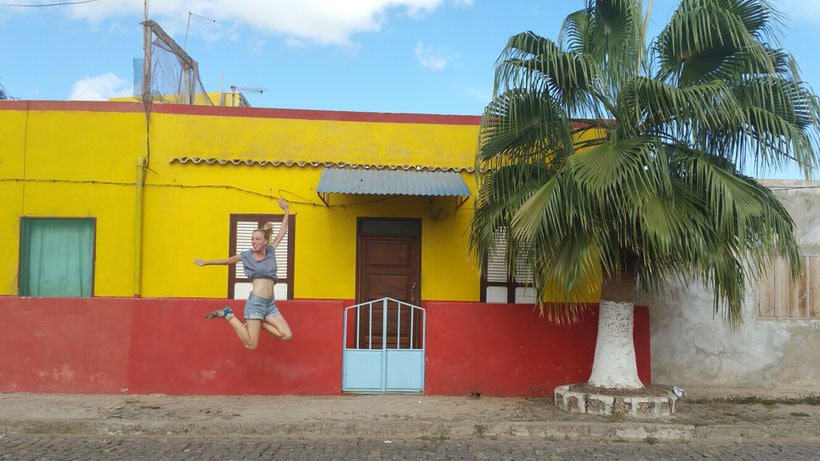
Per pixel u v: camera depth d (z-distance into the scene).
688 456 6.30
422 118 10.04
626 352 7.75
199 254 9.66
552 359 8.49
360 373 8.38
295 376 8.27
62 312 8.16
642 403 7.33
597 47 7.58
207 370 8.21
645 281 8.22
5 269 9.53
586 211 6.68
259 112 9.86
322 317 8.35
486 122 7.41
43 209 9.58
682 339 9.37
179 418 7.02
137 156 9.66
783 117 6.95
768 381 9.36
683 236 6.52
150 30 9.81
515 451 6.38
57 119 9.65
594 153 6.81
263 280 7.47
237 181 9.74
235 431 6.88
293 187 9.78
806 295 9.47
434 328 8.46
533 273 7.37
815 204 9.49
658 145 6.68
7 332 8.11
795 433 7.10
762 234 6.89
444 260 9.85
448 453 6.26
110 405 7.54
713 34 6.86
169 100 11.23
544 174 7.58
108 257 9.57
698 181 6.81
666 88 6.54
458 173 9.81
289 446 6.41
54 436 6.70
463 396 8.35
